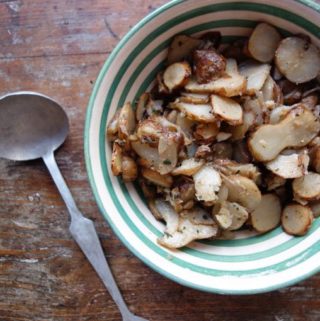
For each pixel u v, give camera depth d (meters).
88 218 0.47
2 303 0.48
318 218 0.42
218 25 0.42
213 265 0.41
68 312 0.48
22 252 0.48
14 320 0.48
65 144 0.47
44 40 0.48
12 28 0.48
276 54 0.42
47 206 0.48
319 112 0.42
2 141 0.46
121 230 0.40
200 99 0.41
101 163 0.41
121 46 0.40
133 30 0.39
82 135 0.47
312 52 0.41
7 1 0.48
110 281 0.46
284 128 0.41
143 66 0.42
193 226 0.42
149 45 0.41
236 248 0.42
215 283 0.40
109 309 0.47
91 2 0.47
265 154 0.41
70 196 0.46
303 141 0.41
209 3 0.40
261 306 0.47
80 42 0.47
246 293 0.39
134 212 0.42
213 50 0.42
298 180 0.41
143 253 0.40
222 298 0.47
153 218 0.43
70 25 0.47
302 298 0.46
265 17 0.41
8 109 0.45
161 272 0.40
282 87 0.43
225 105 0.40
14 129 0.46
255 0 0.40
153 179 0.41
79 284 0.48
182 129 0.42
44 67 0.48
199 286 0.39
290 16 0.41
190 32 0.42
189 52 0.43
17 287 0.48
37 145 0.47
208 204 0.41
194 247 0.42
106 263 0.46
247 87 0.41
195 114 0.40
